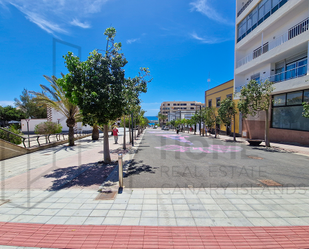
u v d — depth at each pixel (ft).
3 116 127.03
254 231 9.60
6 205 12.57
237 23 68.18
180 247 8.43
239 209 11.86
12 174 20.24
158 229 9.76
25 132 103.86
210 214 11.24
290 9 42.57
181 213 11.35
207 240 8.90
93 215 11.19
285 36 48.57
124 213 11.39
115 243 8.74
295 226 10.08
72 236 9.26
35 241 8.96
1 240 9.04
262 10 53.67
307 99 42.96
